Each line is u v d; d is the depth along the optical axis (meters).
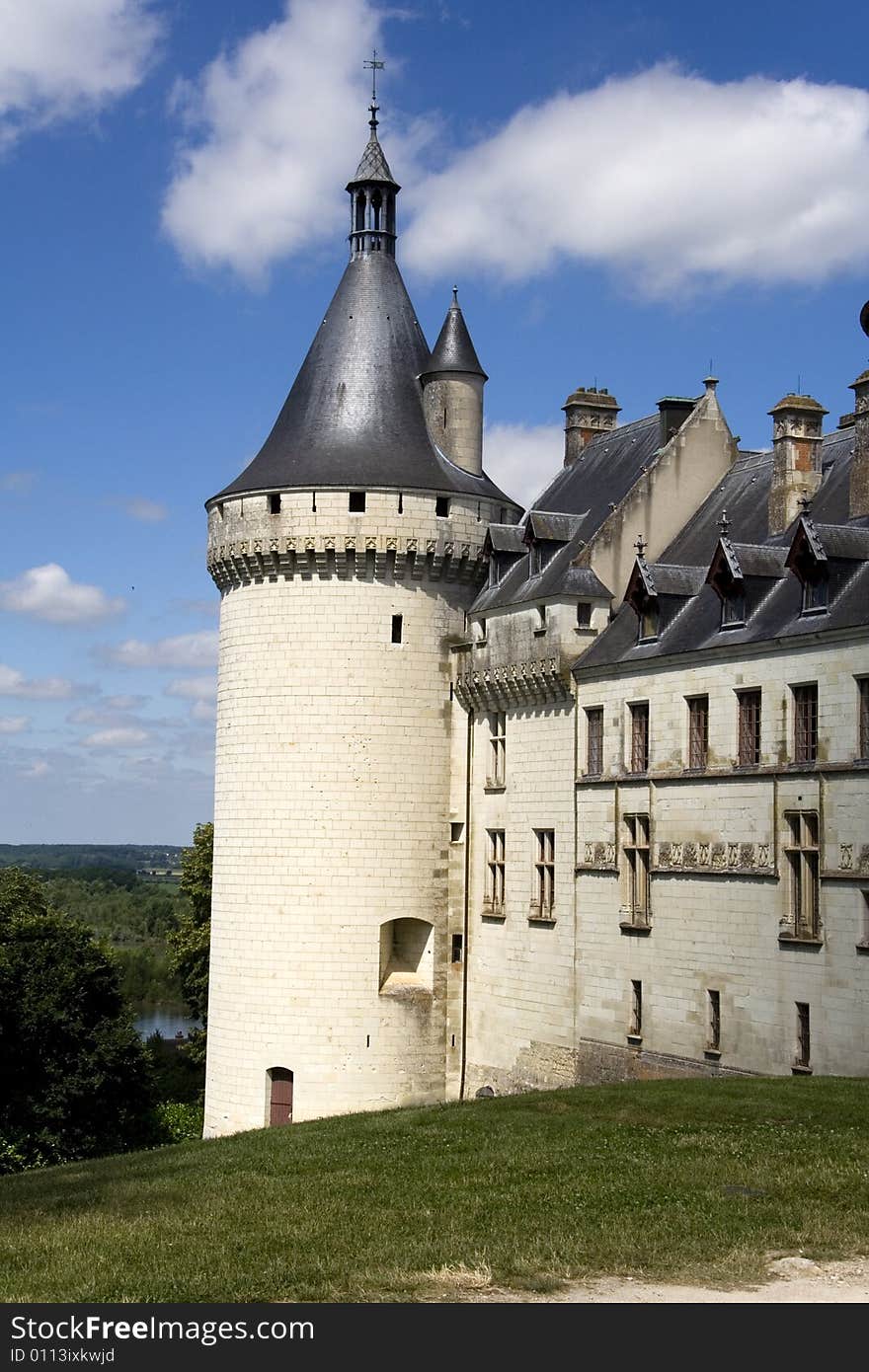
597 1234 22.77
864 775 38.06
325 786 55.56
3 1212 29.03
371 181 60.22
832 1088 34.56
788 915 40.53
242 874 56.50
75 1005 68.81
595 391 63.03
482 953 55.25
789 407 46.84
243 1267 22.12
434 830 56.56
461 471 58.75
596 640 50.72
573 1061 49.56
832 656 39.28
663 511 52.28
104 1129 68.94
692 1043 43.94
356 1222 24.56
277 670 56.44
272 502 56.53
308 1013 54.88
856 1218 23.30
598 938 48.50
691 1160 27.64
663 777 45.62
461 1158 29.80
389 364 59.09
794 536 42.06
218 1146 37.47
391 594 56.34
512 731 54.03
